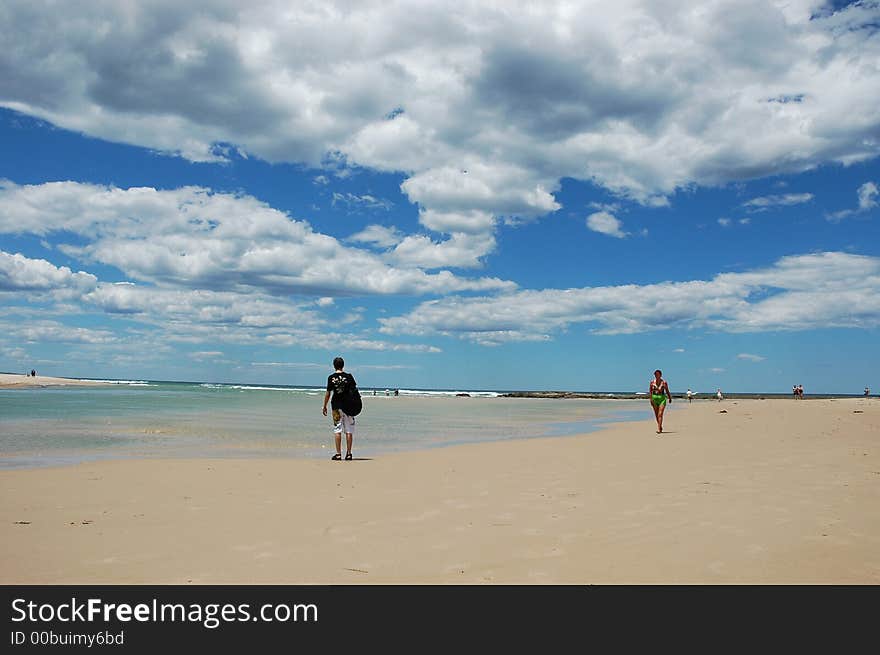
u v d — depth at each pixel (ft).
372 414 107.86
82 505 24.79
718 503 24.36
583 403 218.79
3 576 16.44
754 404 172.96
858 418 87.15
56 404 105.70
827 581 15.53
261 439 56.03
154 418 78.64
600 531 20.35
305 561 17.57
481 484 30.30
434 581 15.94
